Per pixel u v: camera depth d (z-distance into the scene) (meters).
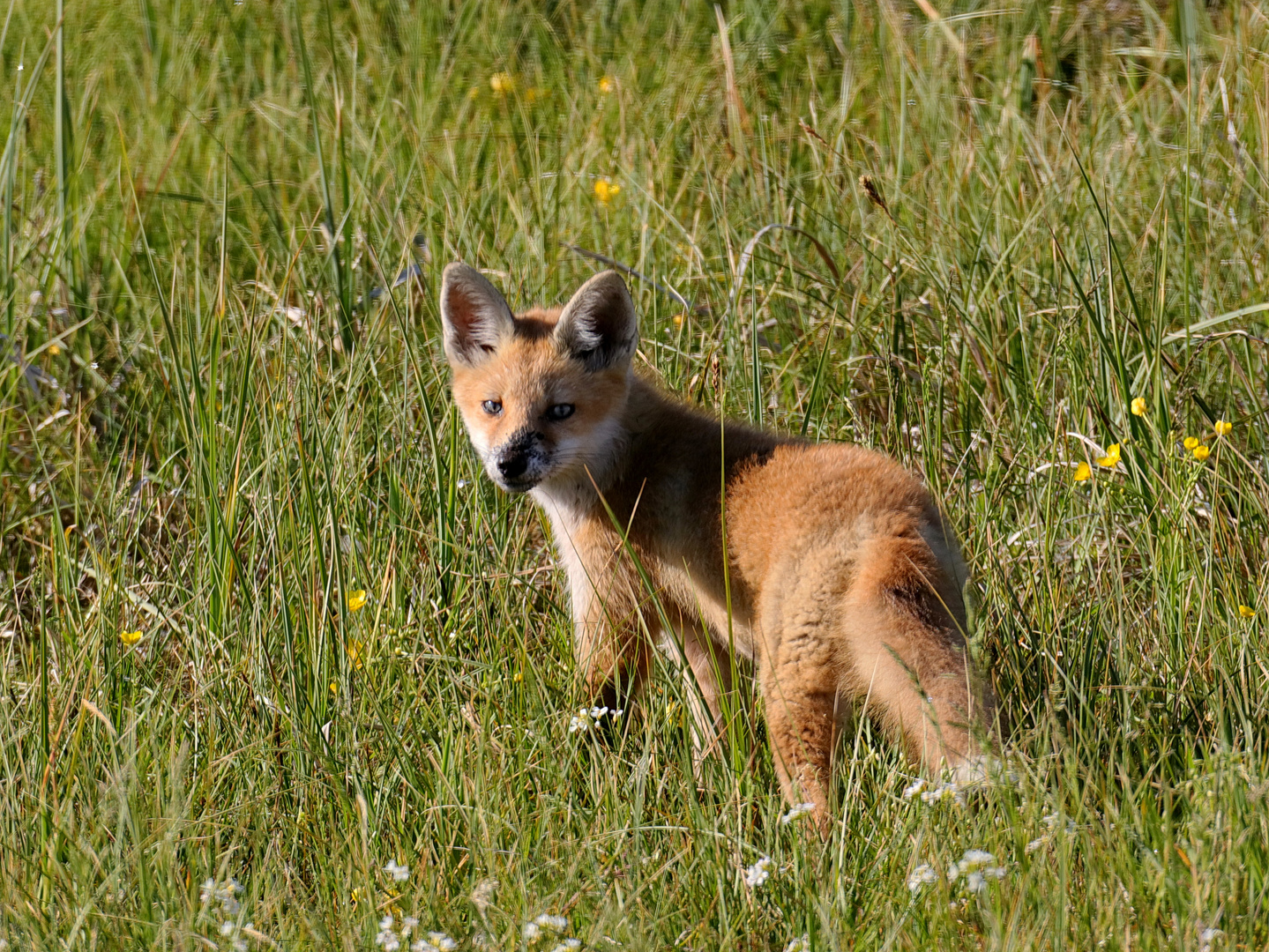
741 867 6.93
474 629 9.63
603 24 18.95
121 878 7.06
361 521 10.50
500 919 6.57
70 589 9.91
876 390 11.72
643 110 16.30
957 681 7.21
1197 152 13.45
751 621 8.67
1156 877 6.29
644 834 7.55
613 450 9.55
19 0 19.64
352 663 9.05
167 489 11.45
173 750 7.88
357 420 10.82
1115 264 11.62
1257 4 15.80
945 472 10.82
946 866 6.59
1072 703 8.07
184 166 16.03
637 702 9.22
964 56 15.99
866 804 7.94
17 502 11.72
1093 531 9.81
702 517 8.95
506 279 12.52
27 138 16.55
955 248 12.64
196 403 10.30
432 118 16.14
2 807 7.67
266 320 11.42
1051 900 6.27
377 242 13.34
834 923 6.37
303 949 6.53
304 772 8.28
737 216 13.77
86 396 12.68
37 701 8.71
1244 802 6.62
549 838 7.30
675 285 12.84
